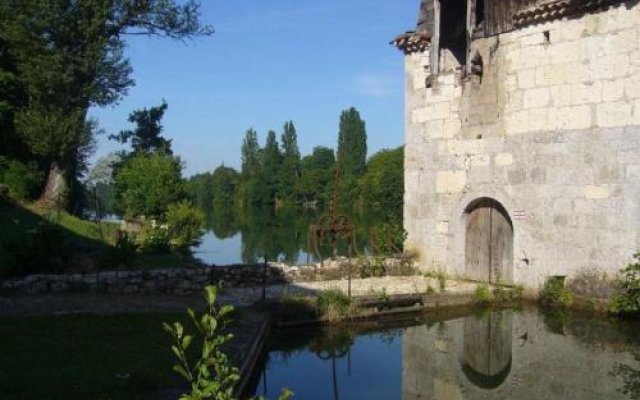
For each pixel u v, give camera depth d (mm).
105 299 12680
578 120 14125
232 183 102875
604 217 13586
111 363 7961
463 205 16984
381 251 19312
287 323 12414
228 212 78875
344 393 9172
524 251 15352
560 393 8805
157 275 14000
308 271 16516
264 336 11289
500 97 16000
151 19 27812
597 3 13570
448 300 14469
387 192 63125
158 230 23656
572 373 9648
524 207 15359
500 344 11547
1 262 15359
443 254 17625
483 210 16688
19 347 8461
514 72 15609
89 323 10133
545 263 14867
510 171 15719
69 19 25469
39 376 7238
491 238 16453
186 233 25828
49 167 29750
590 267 13875
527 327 12664
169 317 10922
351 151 74938
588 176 13930
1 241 18312
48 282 13234
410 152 18844
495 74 16141
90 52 25609
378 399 8898
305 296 13508
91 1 25406
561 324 12797
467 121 16922
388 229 19547
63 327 9766
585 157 13984
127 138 38125
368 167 74000
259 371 10219
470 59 16672
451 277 17281
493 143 16172
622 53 13258
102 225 25750
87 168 32625
